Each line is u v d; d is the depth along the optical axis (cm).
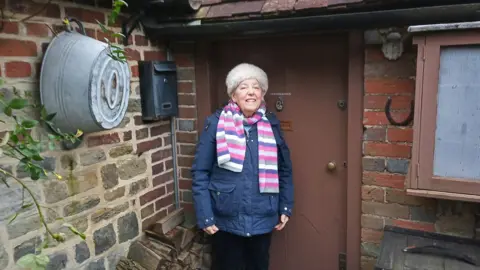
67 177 199
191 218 288
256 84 227
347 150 244
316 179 266
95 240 218
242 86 226
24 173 176
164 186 276
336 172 259
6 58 168
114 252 231
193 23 243
